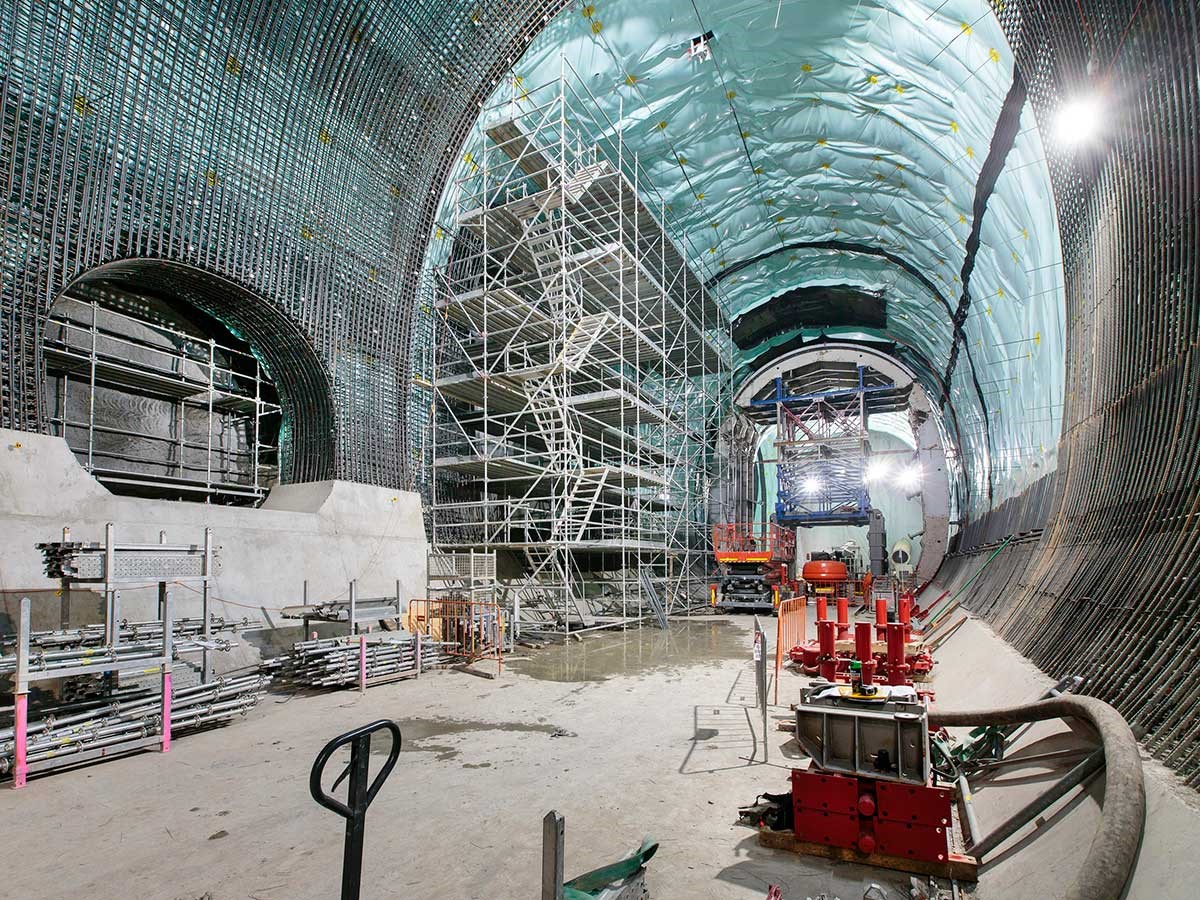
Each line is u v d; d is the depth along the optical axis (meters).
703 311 22.36
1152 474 5.52
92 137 9.07
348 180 13.12
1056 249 11.59
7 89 8.23
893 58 13.55
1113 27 5.96
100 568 6.85
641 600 19.48
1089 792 3.62
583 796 5.46
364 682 9.55
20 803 5.40
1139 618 4.91
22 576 7.96
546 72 15.73
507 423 18.86
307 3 11.34
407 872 4.21
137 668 6.70
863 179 18.66
